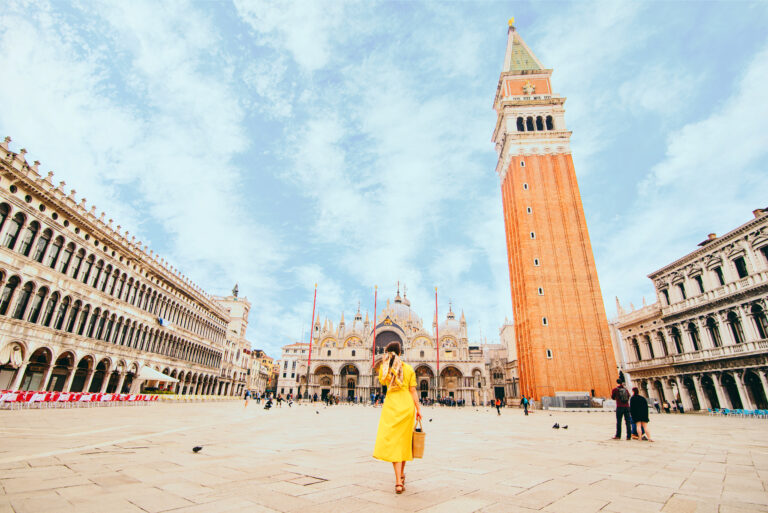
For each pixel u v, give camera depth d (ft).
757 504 18.80
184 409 111.45
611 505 18.39
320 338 323.57
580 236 213.87
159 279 184.24
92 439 38.65
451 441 47.24
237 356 310.86
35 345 112.37
